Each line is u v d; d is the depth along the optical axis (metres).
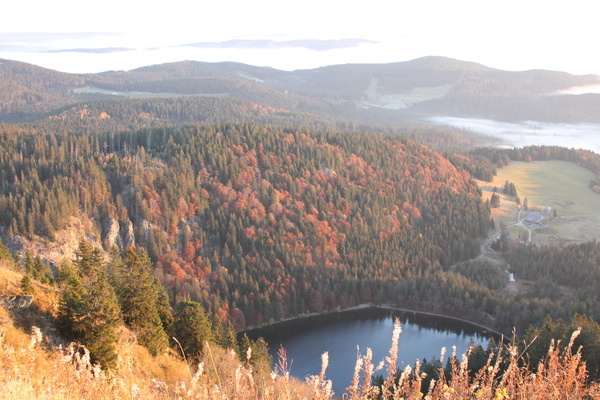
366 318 112.44
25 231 107.50
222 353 31.47
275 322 111.94
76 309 27.81
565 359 9.69
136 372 28.66
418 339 96.38
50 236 109.31
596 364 34.66
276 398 9.13
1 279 30.45
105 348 27.17
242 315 107.56
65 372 10.94
